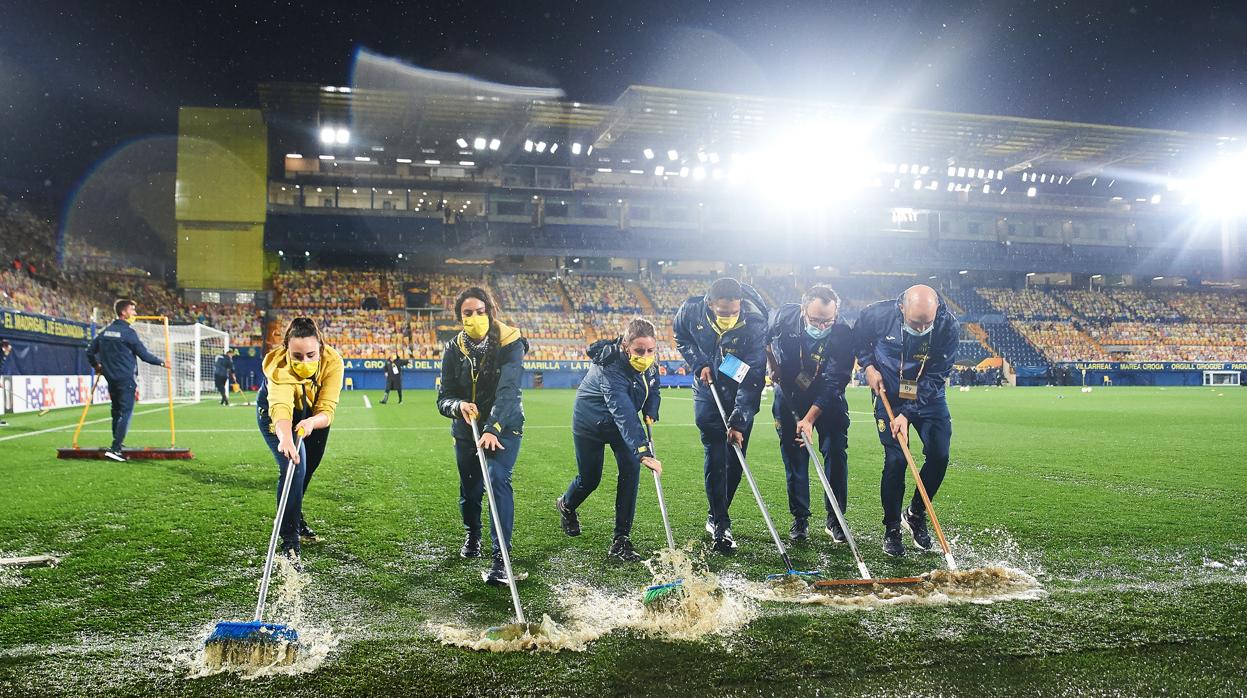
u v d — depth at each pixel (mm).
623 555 4633
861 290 51594
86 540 5023
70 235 36531
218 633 2879
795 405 5320
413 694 2588
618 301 46250
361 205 43562
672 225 47875
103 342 8992
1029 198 52250
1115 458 9773
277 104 38750
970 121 43156
